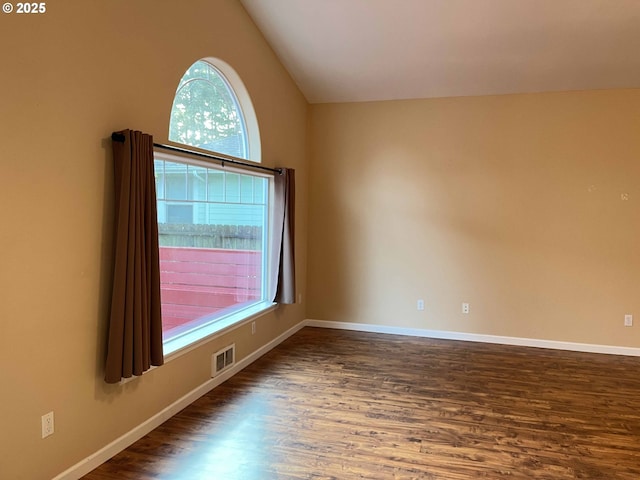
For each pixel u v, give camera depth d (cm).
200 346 344
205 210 371
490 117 500
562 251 484
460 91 500
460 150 511
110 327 247
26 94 204
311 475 242
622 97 462
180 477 240
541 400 347
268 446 273
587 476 246
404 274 534
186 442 277
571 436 290
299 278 548
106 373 247
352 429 295
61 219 225
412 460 259
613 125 465
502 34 399
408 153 528
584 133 473
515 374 404
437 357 451
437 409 328
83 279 239
